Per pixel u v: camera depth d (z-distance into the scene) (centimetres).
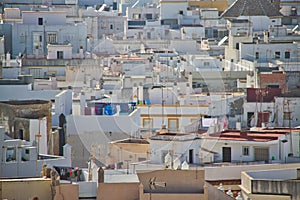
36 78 19038
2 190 10331
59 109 15588
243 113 16775
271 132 13975
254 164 12900
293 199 11238
